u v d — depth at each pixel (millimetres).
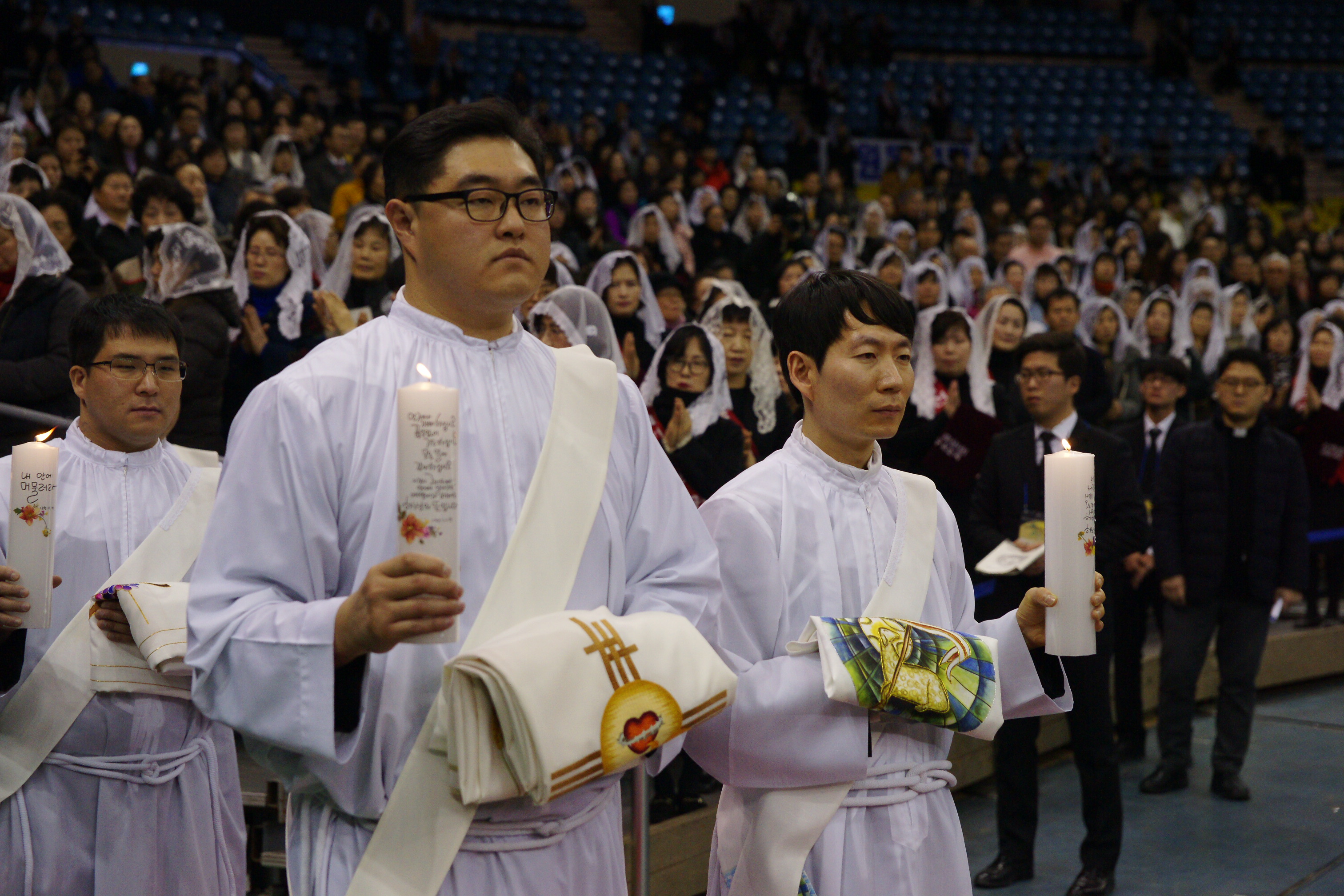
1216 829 4465
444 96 13523
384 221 4824
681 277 7812
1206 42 18828
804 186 11547
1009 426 5051
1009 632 2053
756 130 15500
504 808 1564
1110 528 3891
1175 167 15969
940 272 6781
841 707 1954
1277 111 17875
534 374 1710
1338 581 6578
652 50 16625
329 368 1601
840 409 2096
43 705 2305
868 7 18688
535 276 1628
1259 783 4980
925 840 2047
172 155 7531
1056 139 16703
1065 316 6289
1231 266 10359
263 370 4168
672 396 4145
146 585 2264
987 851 4281
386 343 1644
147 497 2504
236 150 8492
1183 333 7344
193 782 2451
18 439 3678
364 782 1537
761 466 2158
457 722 1444
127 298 2520
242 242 4324
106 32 11641
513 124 1643
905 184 12844
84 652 2332
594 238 7859
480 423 1625
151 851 2373
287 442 1544
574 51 15773
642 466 1786
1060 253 9367
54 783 2328
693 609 1727
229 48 12352
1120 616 5223
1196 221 12688
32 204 4477
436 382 1621
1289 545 4828
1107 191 14023
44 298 3740
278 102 10555
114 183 5504
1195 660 4840
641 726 1504
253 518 1541
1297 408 6289
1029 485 3920
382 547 1559
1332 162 17312
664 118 15359
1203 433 4820
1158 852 4254
